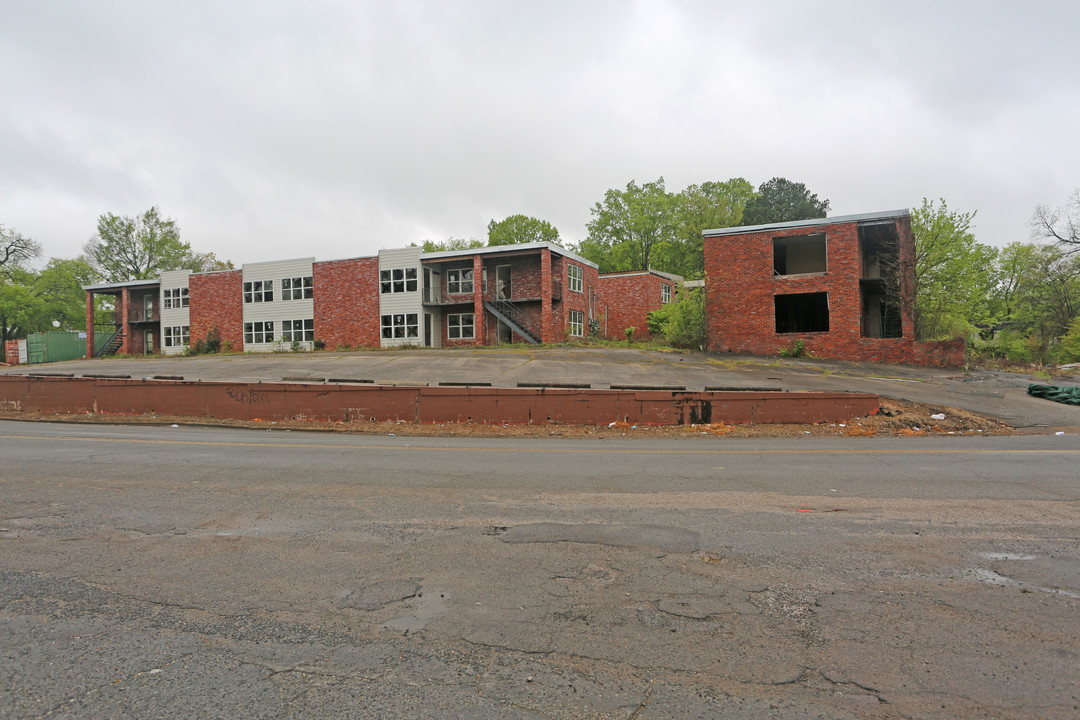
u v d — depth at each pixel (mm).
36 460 9211
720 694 2697
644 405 14320
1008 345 35406
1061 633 3299
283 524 5477
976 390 19203
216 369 28094
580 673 2885
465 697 2682
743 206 60312
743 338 30266
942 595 3826
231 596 3836
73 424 15734
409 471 8172
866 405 14539
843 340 28281
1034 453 9930
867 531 5215
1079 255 36562
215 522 5555
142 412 16922
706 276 31094
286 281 43469
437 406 14891
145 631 3355
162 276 48219
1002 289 52188
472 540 4969
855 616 3518
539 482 7375
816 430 13594
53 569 4340
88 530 5316
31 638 3277
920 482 7355
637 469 8344
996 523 5469
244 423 15188
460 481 7445
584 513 5824
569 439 12531
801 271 32875
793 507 6055
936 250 33312
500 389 14672
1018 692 2713
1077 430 13617
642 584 4008
